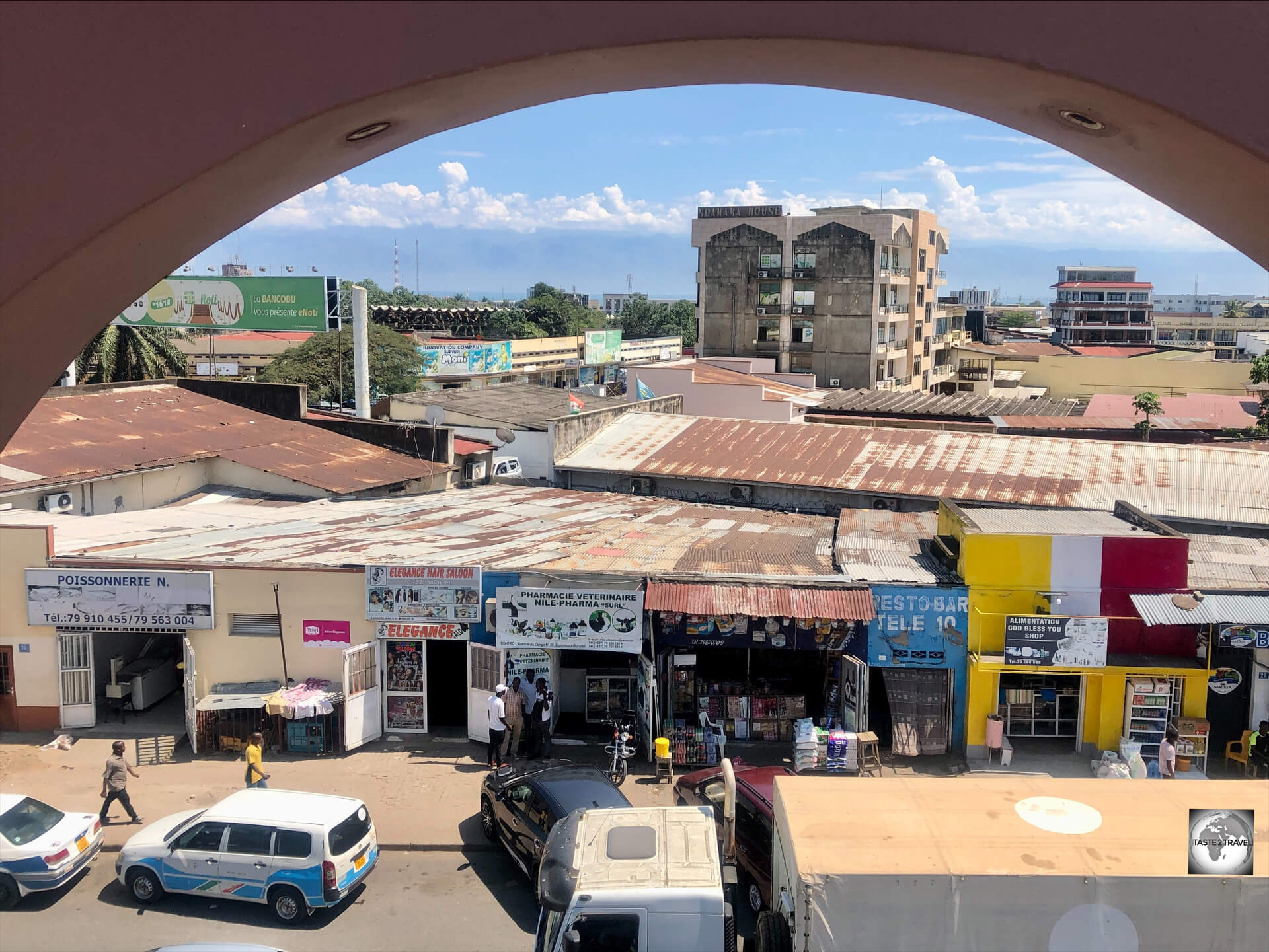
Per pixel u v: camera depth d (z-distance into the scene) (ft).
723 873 35.22
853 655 57.36
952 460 85.97
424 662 59.77
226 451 86.28
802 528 74.13
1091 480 79.10
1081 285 367.04
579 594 56.34
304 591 58.39
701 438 97.45
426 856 46.29
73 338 11.96
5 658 59.57
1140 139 10.70
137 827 48.29
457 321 352.08
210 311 154.10
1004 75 10.17
